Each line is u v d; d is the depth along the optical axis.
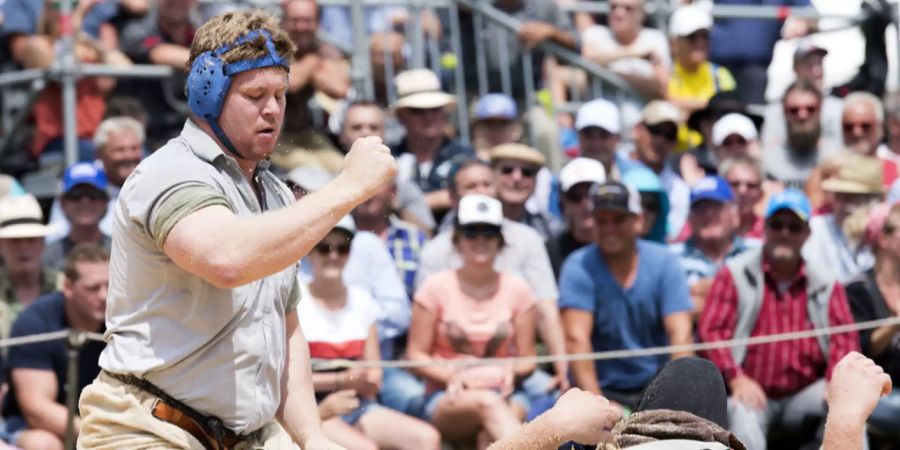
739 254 21.50
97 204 22.83
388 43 26.69
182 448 10.02
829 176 25.23
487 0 27.27
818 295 20.62
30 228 21.83
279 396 10.51
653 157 25.53
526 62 27.22
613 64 27.83
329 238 20.03
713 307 20.81
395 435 19.64
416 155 25.00
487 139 25.98
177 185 9.66
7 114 26.70
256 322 10.16
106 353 10.23
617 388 20.69
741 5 29.97
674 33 28.39
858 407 9.48
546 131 26.91
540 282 21.73
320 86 25.11
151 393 10.09
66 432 18.42
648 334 20.89
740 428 20.03
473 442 19.88
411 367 20.53
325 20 27.62
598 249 21.05
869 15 30.39
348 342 20.06
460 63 27.06
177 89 26.20
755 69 29.36
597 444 9.36
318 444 10.84
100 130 23.91
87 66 25.48
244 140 10.02
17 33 26.25
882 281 20.91
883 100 28.98
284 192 10.76
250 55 9.90
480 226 20.61
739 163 24.81
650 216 23.22
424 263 21.61
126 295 10.06
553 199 25.27
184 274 9.88
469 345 20.59
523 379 20.59
